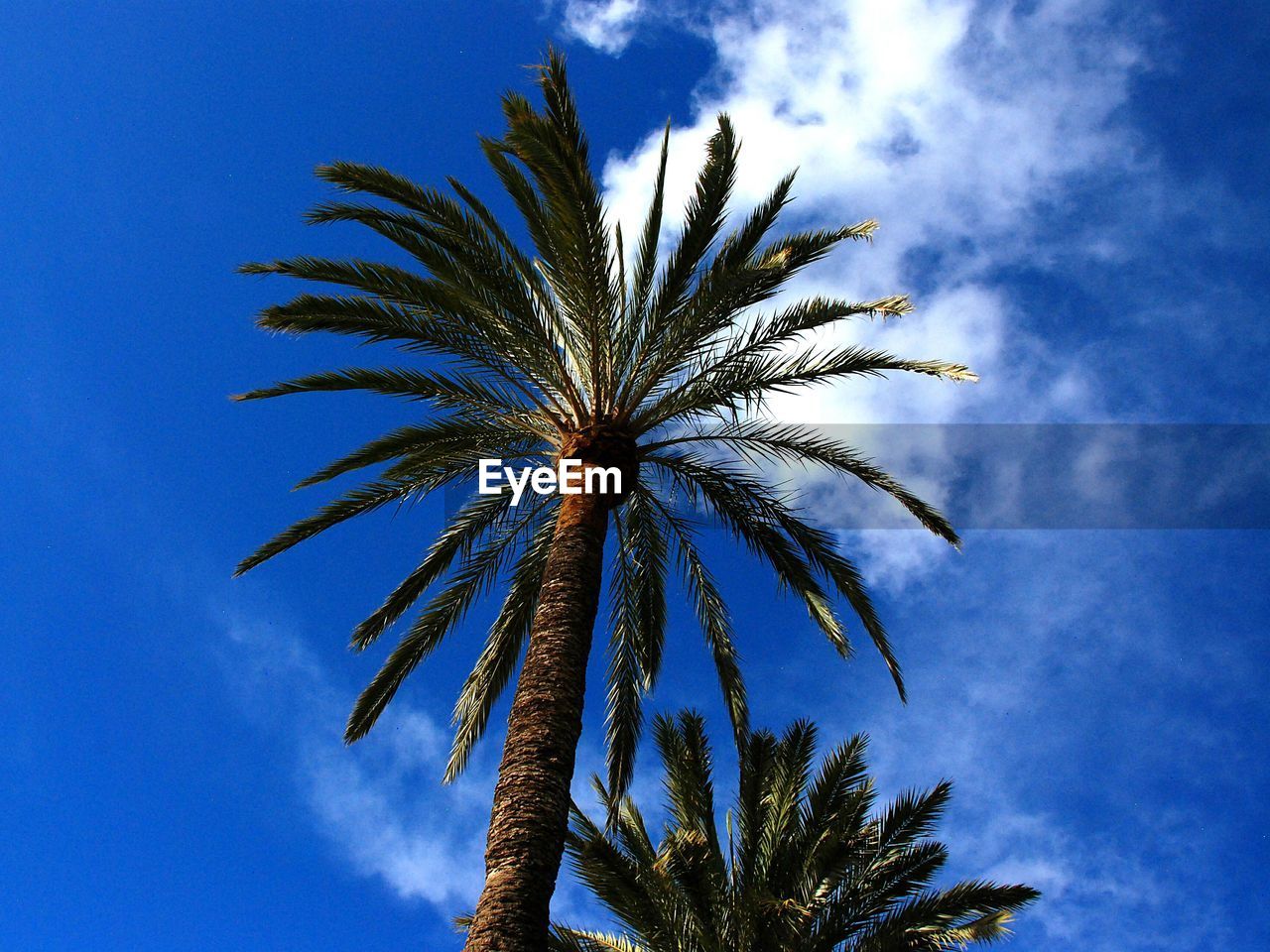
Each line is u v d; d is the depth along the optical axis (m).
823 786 12.46
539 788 7.34
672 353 10.37
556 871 7.03
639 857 12.57
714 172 10.09
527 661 8.48
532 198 10.55
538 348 10.37
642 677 12.70
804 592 11.62
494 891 6.66
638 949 11.77
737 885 11.78
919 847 11.44
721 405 10.66
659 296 10.35
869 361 10.39
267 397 10.41
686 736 13.12
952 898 11.04
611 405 10.67
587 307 10.22
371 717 11.28
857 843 11.01
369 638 11.59
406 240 9.93
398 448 10.81
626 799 13.18
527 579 11.76
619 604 12.17
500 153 10.51
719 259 10.89
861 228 10.41
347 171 9.91
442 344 10.18
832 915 10.86
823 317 10.16
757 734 12.92
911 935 10.53
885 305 10.05
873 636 11.30
